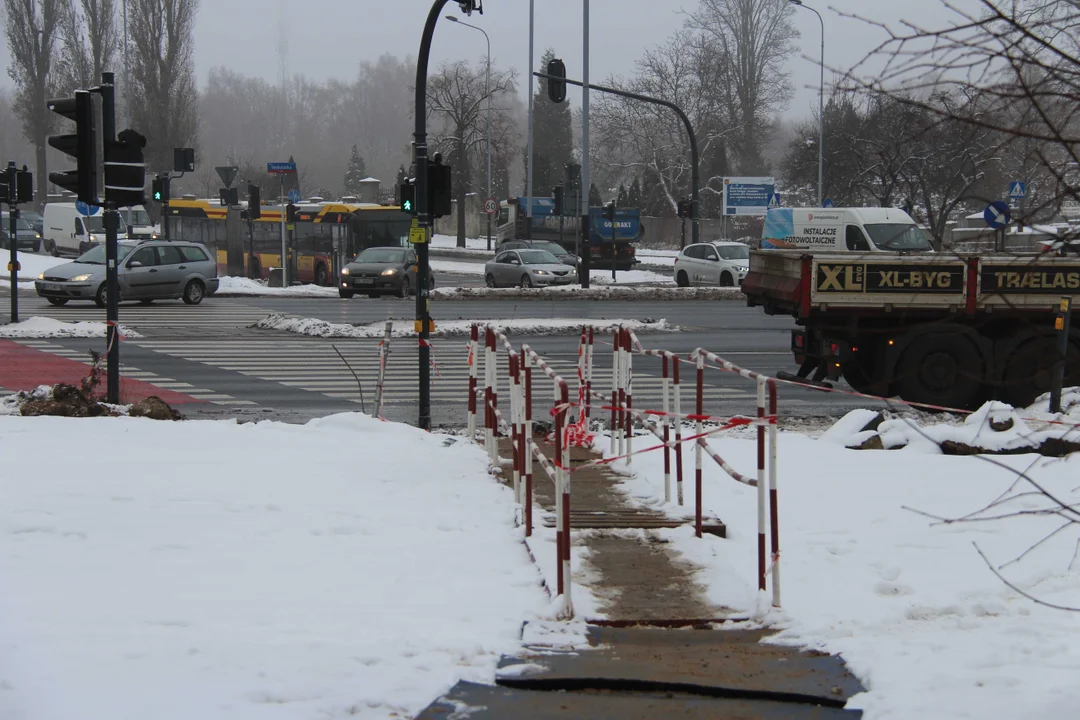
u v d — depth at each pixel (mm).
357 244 49438
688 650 6785
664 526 9500
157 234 67750
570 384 20891
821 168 47531
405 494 10570
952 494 10836
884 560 8648
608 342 27594
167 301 39375
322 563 8328
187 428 13539
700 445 9219
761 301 19750
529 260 47594
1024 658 6418
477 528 9430
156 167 92875
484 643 6730
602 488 11219
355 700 5809
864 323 18000
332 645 6566
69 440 12539
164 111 91250
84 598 7375
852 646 6746
